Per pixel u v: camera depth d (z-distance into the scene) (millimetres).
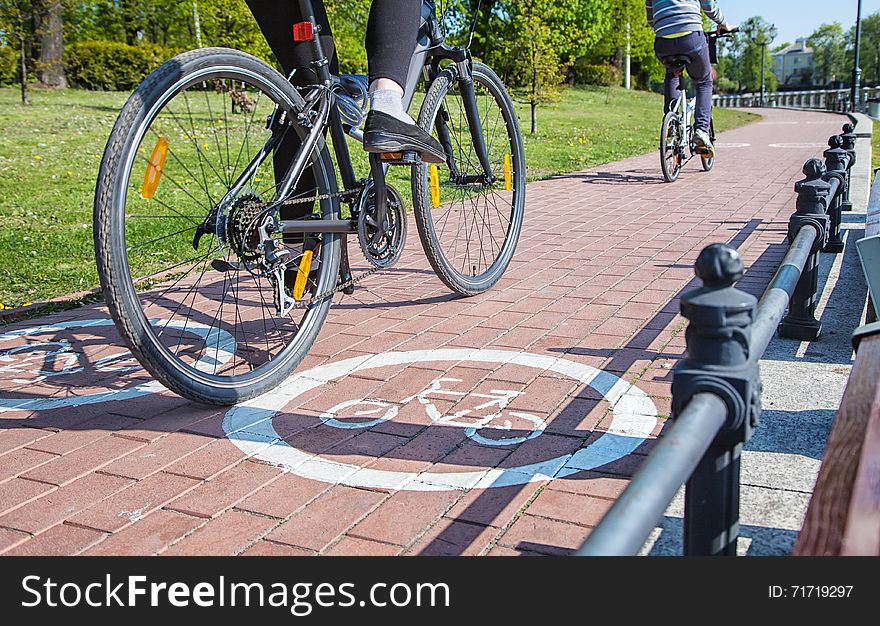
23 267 5875
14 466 2766
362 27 19219
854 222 6457
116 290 2787
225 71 3119
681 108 9578
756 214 7164
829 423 2826
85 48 27719
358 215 3654
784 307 1923
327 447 2812
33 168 10383
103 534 2311
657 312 4258
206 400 3070
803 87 129375
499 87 4777
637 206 7941
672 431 1265
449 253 5957
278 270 3268
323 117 3463
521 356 3648
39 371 3797
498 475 2541
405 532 2244
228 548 2213
